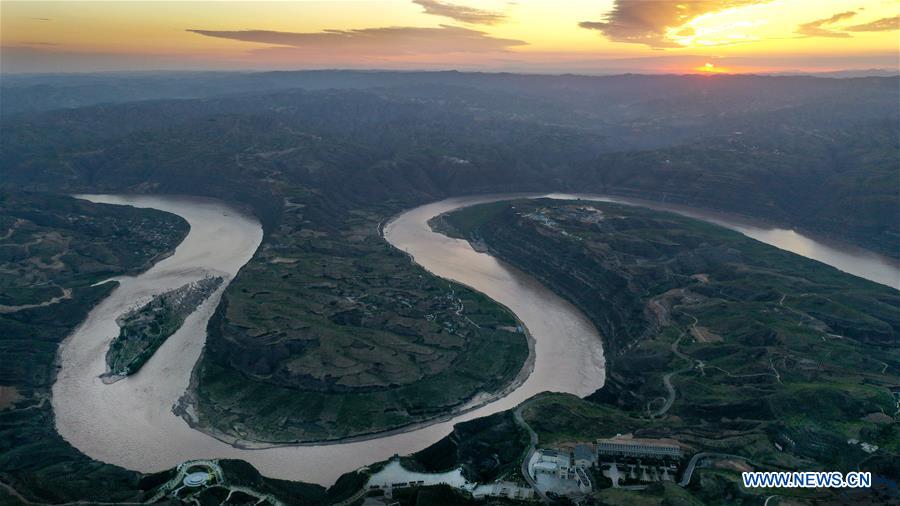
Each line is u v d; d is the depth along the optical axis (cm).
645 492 16338
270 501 17438
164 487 17925
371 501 17262
